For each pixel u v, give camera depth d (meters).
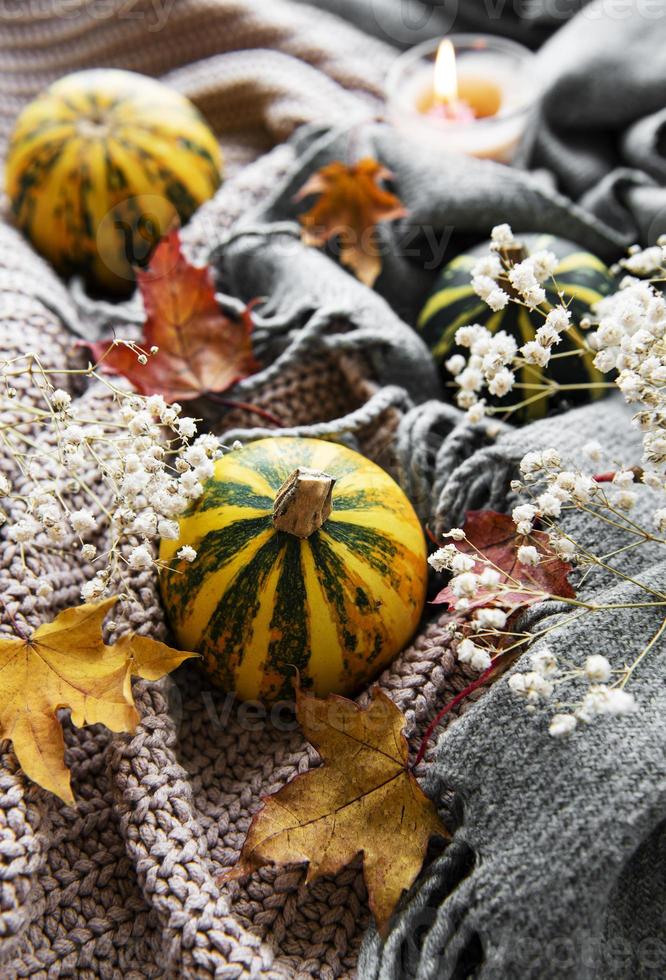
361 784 0.61
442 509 0.67
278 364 0.71
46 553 0.65
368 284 0.75
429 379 0.72
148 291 0.69
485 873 0.59
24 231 0.78
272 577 0.62
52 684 0.61
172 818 0.62
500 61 0.81
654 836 0.61
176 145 0.76
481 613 0.59
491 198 0.75
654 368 0.60
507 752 0.60
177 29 0.85
